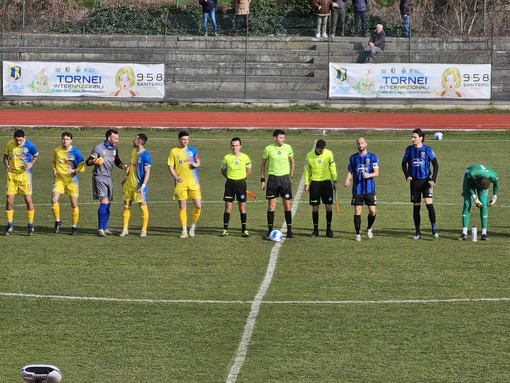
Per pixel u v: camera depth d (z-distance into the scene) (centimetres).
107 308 3312
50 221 4872
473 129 8150
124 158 6819
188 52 10444
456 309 3309
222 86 10100
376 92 9194
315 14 11269
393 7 11806
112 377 2659
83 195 5625
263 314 3253
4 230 4616
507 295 3484
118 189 5806
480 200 4400
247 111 9169
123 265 3925
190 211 5153
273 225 4731
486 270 3853
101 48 10444
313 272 3825
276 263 3978
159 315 3238
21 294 3478
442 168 6425
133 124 8331
